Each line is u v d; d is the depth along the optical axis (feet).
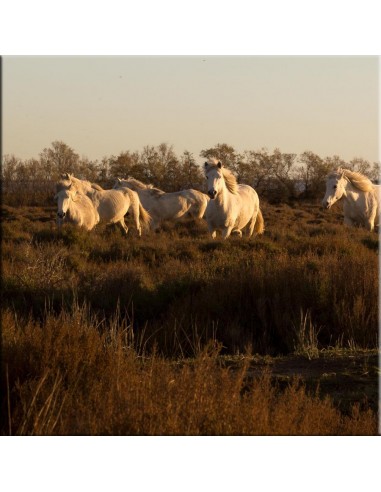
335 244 67.82
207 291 43.27
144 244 70.69
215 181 81.71
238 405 21.49
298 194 220.23
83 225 86.17
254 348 38.06
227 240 73.26
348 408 25.77
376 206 95.96
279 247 69.67
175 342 37.09
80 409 21.80
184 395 21.52
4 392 24.13
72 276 49.60
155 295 44.70
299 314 40.19
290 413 21.84
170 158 220.43
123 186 108.68
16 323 32.50
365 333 38.93
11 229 81.51
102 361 26.27
